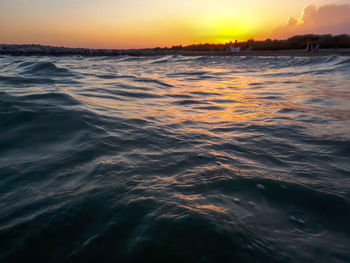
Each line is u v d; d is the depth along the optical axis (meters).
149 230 1.24
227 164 2.12
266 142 2.75
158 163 2.08
